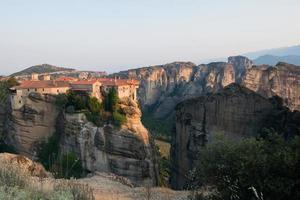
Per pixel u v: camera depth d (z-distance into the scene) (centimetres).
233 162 2486
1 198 1352
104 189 3338
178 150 8000
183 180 7575
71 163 8881
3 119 11688
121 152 9175
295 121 6062
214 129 7175
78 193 1817
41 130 10231
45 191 1694
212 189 2723
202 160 2614
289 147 2575
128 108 9969
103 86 11506
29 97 10475
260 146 2580
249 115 6838
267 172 2391
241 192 2412
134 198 2967
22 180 1784
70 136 9600
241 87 7238
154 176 9338
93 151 9288
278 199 2350
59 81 11600
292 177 2402
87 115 9706
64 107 10069
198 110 7569
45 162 9675
